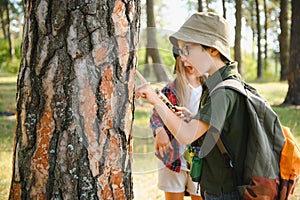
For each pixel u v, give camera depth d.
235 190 2.13
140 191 4.14
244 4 30.41
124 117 2.09
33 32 2.00
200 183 2.24
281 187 2.09
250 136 2.05
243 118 2.06
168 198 2.98
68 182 2.01
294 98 11.14
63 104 1.99
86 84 1.98
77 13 1.95
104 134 2.03
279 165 2.09
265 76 31.50
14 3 27.09
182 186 2.96
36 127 2.03
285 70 20.23
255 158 2.03
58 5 1.95
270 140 2.09
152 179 4.57
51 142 2.01
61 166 2.01
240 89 2.05
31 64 2.02
